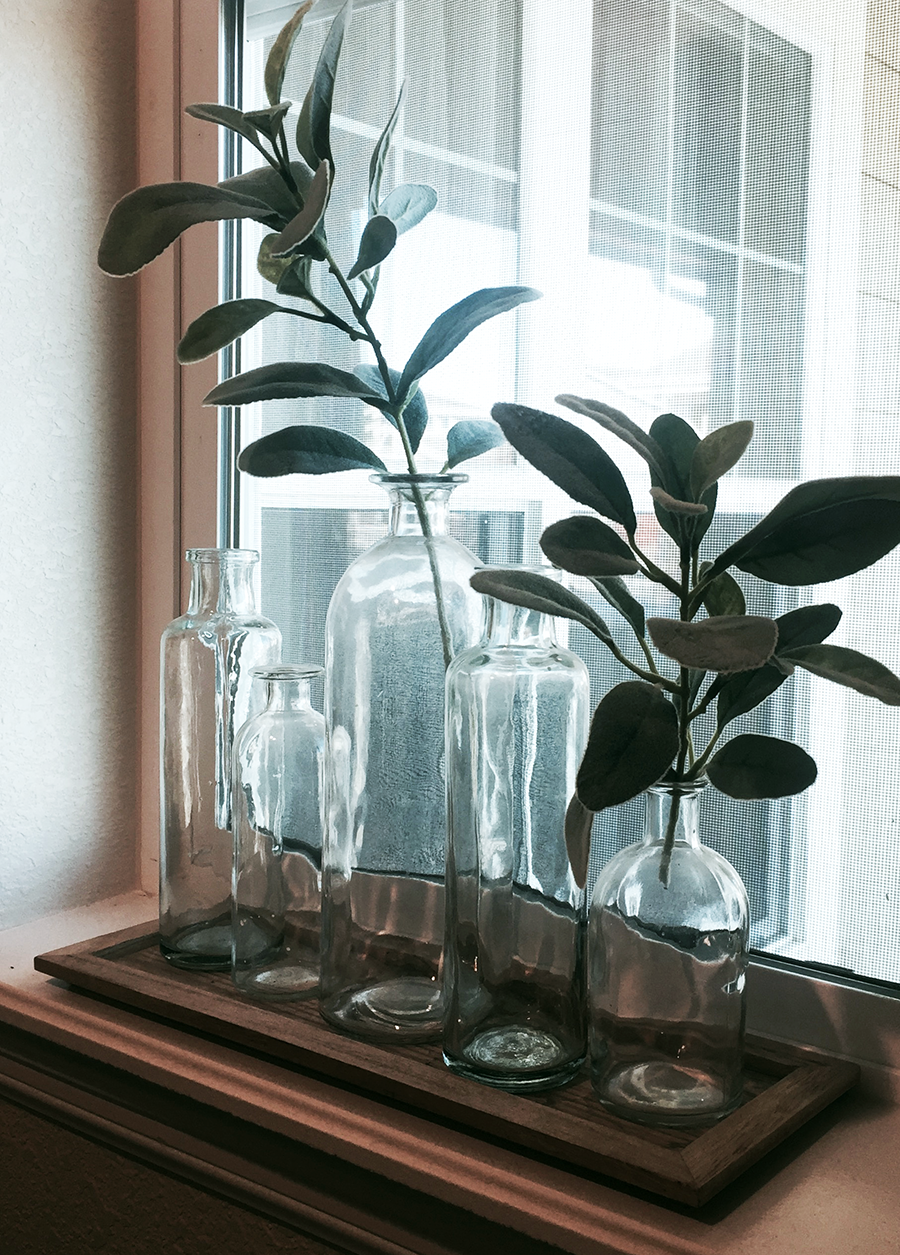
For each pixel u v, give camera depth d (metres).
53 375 1.14
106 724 1.23
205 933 1.02
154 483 1.22
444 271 1.06
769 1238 0.66
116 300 1.20
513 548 1.03
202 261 1.17
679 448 0.78
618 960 0.74
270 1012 0.92
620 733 0.67
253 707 1.05
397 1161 0.75
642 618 0.77
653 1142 0.72
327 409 1.15
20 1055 1.01
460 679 0.82
